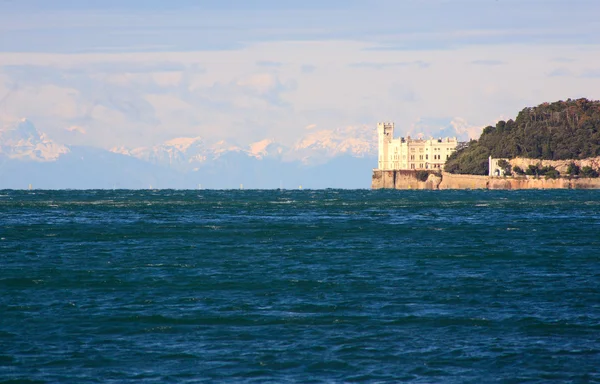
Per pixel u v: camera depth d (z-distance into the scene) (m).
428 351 198.25
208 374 182.25
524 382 177.50
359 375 181.50
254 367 186.75
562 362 189.88
